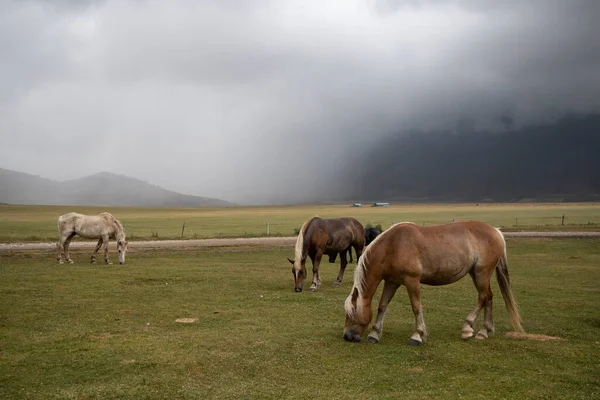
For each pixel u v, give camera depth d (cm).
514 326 961
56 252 2555
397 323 1074
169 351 827
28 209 13025
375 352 837
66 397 630
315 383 687
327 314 1147
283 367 753
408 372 734
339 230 1553
